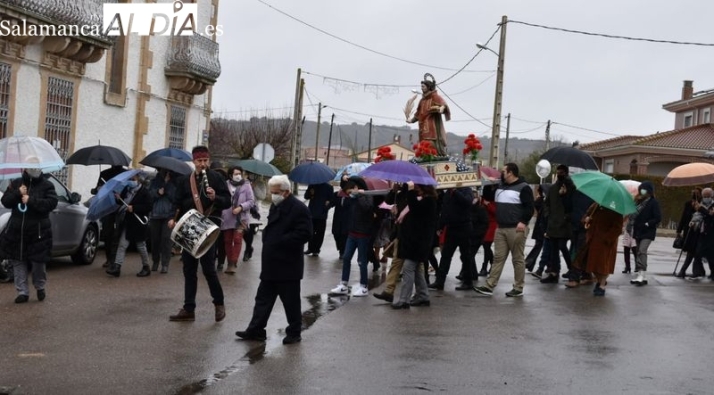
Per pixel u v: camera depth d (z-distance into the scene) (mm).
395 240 11258
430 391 6777
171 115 23672
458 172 12273
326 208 16922
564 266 17266
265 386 6777
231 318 9570
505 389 6898
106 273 12938
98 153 14359
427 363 7703
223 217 13398
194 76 23578
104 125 20250
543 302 11680
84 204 15570
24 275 10086
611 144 54125
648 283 14484
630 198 12016
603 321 10227
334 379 7059
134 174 12664
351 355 7965
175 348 7965
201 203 9406
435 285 12742
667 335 9414
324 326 9398
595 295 12484
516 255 12086
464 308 10938
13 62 16719
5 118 16625
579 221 13539
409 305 10852
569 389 6961
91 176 19672
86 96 19391
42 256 10109
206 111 25984
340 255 16578
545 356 8148
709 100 52188
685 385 7188
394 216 13148
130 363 7332
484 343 8664
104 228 13242
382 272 15031
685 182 16016
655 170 50562
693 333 9570
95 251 14383
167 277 12844
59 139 18438
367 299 11555
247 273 13805
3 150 10133
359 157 92375
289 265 8344
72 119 18844
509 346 8562
